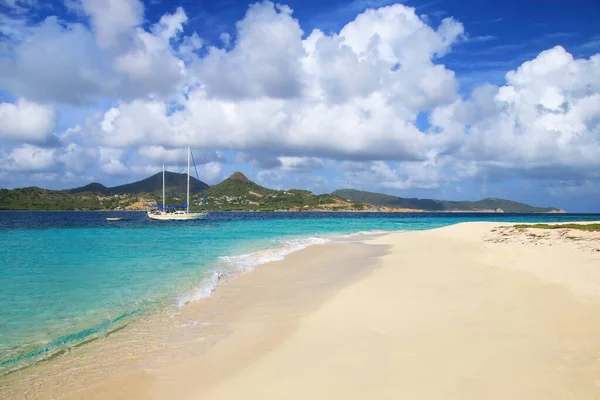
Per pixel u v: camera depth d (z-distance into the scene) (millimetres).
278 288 12492
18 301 10781
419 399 4848
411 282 12234
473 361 5883
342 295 10953
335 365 6090
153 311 9875
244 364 6473
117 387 5805
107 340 7840
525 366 5602
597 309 7840
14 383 6004
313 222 74250
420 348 6551
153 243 28000
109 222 69688
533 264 13734
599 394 4703
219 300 11008
